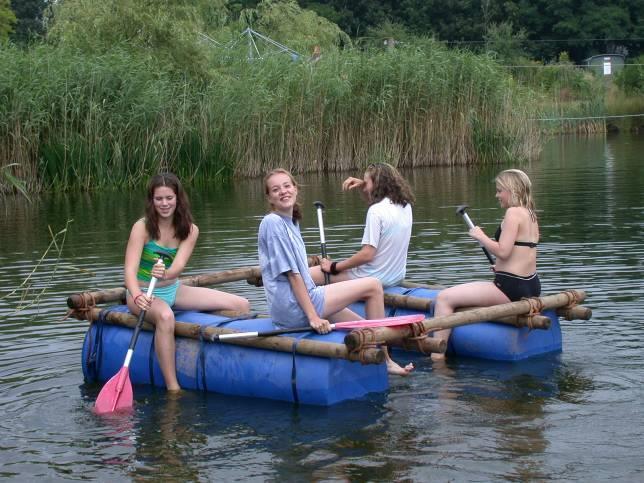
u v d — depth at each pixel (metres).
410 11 48.09
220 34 26.28
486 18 48.41
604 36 50.94
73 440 4.62
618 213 11.60
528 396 5.07
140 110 17.09
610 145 25.94
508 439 4.43
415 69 20.20
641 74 37.12
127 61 17.69
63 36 20.30
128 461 4.32
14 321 6.86
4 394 5.34
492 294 5.95
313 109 19.53
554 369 5.55
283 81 19.28
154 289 5.76
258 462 4.26
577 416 4.71
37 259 9.35
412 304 6.21
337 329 5.25
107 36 20.47
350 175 18.73
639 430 4.50
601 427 4.55
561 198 13.55
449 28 48.31
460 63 20.64
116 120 16.94
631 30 51.09
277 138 19.14
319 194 15.09
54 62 17.03
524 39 47.81
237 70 20.22
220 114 18.25
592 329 6.27
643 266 8.07
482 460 4.18
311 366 5.09
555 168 18.89
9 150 16.03
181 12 21.11
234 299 6.04
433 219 11.63
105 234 11.04
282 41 31.66
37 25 43.50
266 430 4.70
